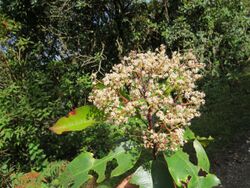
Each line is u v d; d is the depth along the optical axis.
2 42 10.00
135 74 2.33
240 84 14.28
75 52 13.04
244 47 14.55
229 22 14.02
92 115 2.46
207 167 2.29
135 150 2.35
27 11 12.23
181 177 2.18
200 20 13.96
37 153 7.50
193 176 2.19
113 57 13.71
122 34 13.62
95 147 8.21
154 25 13.59
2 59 9.20
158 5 13.96
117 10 13.34
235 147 9.37
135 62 2.29
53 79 10.31
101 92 2.27
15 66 9.24
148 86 2.26
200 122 11.20
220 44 14.46
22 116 7.81
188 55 2.40
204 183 2.19
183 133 2.39
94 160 2.38
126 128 2.38
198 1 13.50
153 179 2.28
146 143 2.28
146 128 2.37
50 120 8.32
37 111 7.79
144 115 2.28
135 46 13.73
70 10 12.77
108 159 2.35
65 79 9.50
